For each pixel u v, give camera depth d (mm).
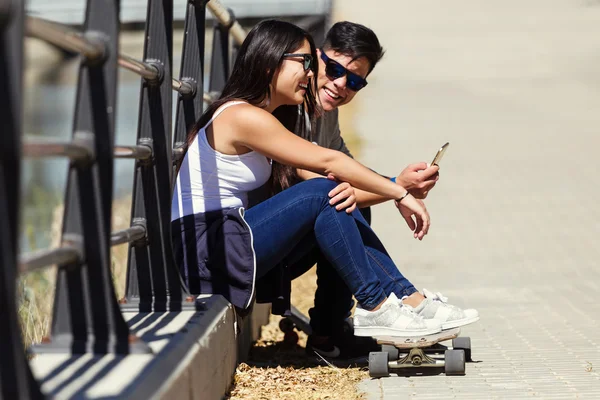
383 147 43531
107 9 8023
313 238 12086
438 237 25828
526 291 19047
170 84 11062
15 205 5562
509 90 68062
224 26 18062
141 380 7230
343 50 13906
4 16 5371
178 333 9133
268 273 12156
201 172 11969
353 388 11250
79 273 8250
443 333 11695
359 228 12195
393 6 124688
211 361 9586
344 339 13234
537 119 54125
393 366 11734
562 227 27000
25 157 6500
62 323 8289
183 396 7953
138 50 55562
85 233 8211
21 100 5586
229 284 11594
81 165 8070
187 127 13805
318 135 14508
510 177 36281
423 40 99562
